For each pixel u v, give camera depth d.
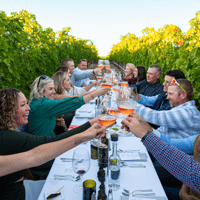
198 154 1.00
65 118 2.91
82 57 10.48
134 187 1.07
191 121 1.72
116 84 2.92
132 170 1.24
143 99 2.95
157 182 1.12
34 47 3.97
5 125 1.04
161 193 1.03
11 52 3.02
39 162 0.90
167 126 1.84
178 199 1.34
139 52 7.12
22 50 3.39
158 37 7.46
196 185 0.78
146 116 1.88
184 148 1.55
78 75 4.42
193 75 3.20
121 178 1.15
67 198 0.97
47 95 1.88
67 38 7.32
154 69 3.33
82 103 1.78
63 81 2.60
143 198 0.98
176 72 2.56
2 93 1.09
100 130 1.04
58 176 1.15
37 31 4.99
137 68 4.52
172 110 1.80
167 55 4.52
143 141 0.94
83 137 0.99
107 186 1.05
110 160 1.11
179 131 1.83
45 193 1.00
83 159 1.02
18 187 1.15
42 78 1.82
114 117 1.17
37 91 1.77
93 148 1.32
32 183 1.39
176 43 4.61
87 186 0.90
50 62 4.87
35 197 1.30
